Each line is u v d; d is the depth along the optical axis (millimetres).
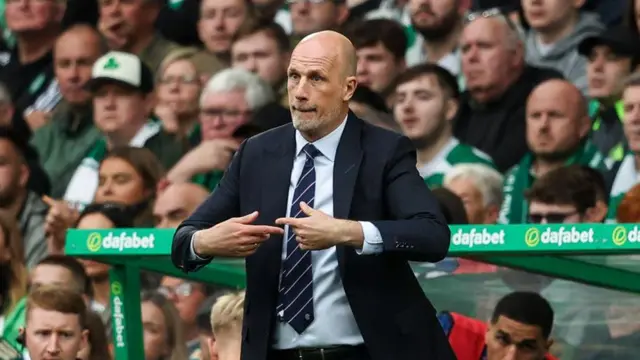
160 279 22250
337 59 15148
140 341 21156
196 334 22328
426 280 21500
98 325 25094
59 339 24594
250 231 14609
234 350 19047
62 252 31562
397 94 28953
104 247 19469
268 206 15477
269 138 15922
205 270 22344
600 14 27906
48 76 32969
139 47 32125
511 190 27625
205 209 15789
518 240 17859
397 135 15586
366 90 28859
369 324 15070
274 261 15344
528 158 27797
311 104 15055
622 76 27297
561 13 27969
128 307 21062
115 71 31906
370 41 29188
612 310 20797
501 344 21078
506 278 21250
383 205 15281
